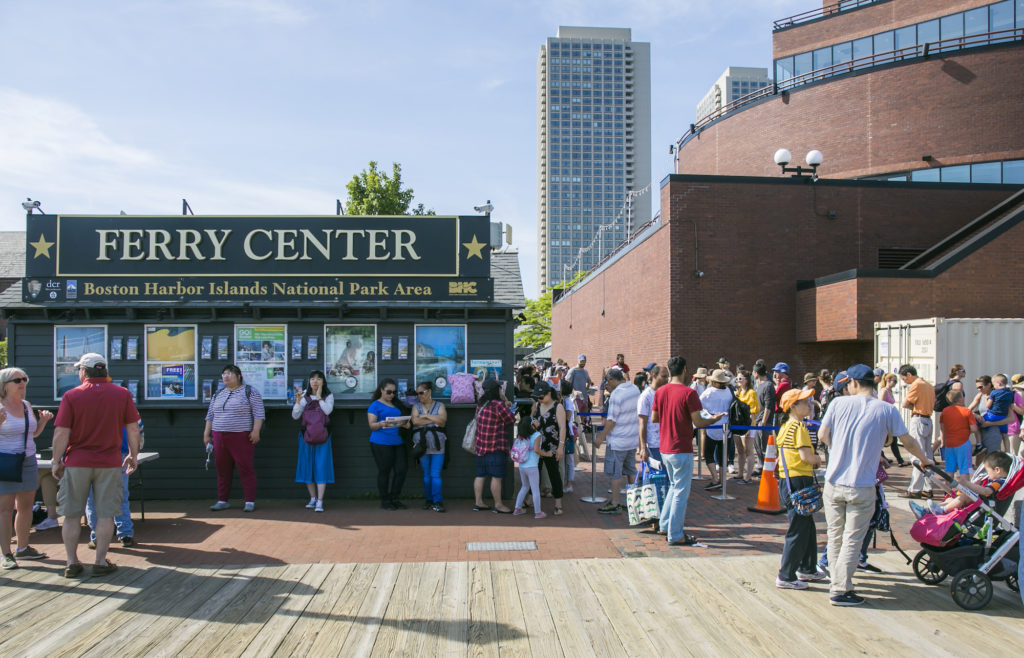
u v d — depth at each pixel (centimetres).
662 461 771
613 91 15500
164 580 595
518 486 1009
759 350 1756
